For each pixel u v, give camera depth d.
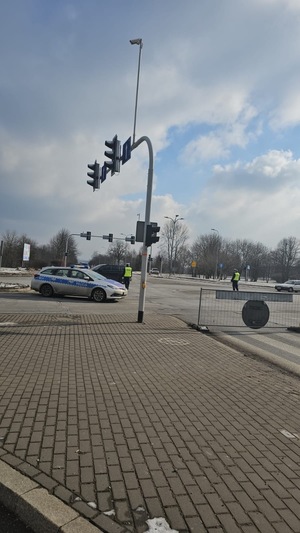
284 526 2.57
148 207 11.23
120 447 3.52
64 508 2.61
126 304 17.52
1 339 7.94
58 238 96.56
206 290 12.48
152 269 96.81
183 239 88.25
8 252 72.69
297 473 3.25
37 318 11.01
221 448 3.63
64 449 3.41
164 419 4.23
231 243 115.00
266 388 5.66
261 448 3.67
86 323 10.59
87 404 4.55
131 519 2.55
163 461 3.31
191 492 2.89
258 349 8.84
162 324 11.30
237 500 2.82
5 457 3.21
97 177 14.55
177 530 2.48
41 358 6.57
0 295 17.80
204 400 4.94
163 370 6.26
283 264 111.38
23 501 2.67
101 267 34.50
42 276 18.50
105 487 2.88
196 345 8.54
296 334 11.32
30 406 4.39
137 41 12.02
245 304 11.59
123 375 5.83
